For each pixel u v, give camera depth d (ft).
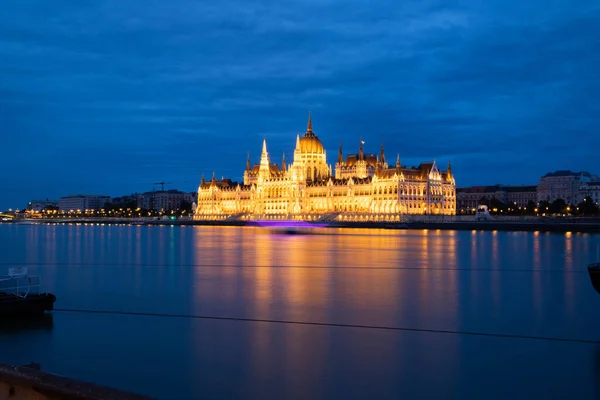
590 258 431.02
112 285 277.85
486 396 119.55
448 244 621.72
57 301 228.84
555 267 363.56
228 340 163.22
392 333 171.42
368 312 203.72
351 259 426.10
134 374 132.36
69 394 51.83
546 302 225.76
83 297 239.09
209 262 403.54
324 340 163.53
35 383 54.03
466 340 163.32
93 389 52.65
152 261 412.98
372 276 314.14
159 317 195.83
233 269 353.51
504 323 185.57
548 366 139.33
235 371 134.62
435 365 139.95
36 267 368.68
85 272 338.75
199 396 118.52
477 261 407.85
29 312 196.13
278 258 436.76
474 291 255.09
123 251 523.29
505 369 136.67
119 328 178.60
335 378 130.00
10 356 146.61
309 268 358.64
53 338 165.58
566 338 165.78
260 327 179.73
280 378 129.70
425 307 214.07
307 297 237.66
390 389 123.13
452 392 121.70
